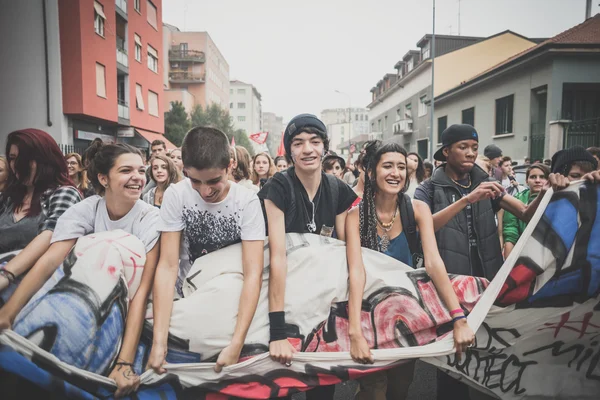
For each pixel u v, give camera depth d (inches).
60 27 627.2
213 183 78.2
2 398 68.4
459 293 92.4
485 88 847.1
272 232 83.5
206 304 78.7
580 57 645.9
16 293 75.2
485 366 88.7
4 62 596.7
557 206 87.3
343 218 91.8
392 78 1576.0
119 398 71.2
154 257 81.2
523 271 85.1
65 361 67.2
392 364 82.3
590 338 90.8
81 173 202.5
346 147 2410.2
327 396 95.3
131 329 74.6
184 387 76.4
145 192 202.2
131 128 866.8
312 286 84.4
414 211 96.5
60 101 626.2
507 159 275.9
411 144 1295.5
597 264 86.2
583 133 586.6
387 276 89.5
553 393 91.4
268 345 80.7
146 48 963.3
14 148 96.7
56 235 82.5
